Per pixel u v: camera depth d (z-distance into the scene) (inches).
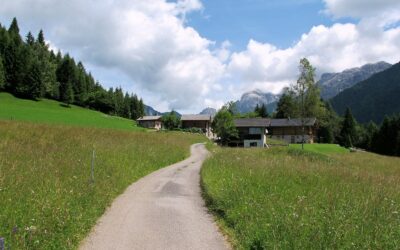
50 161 645.3
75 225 386.0
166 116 5423.2
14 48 4968.0
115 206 532.7
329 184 667.4
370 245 312.0
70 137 1160.2
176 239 384.5
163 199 597.0
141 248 354.6
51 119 3410.4
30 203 392.2
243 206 456.8
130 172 830.5
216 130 3769.7
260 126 3816.4
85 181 562.9
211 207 533.3
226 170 797.2
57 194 438.6
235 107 4559.5
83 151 880.3
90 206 471.2
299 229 343.6
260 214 410.6
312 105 2486.5
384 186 695.1
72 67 6181.1
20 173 506.6
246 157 1098.7
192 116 5634.8
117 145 1123.9
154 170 997.8
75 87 6151.6
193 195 640.4
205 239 386.0
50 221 361.4
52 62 6166.3
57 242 335.6
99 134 1427.2
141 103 7770.7
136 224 438.9
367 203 456.8
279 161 986.1
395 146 4311.0
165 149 1419.8
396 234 340.2
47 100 5408.5
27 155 690.2
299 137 4503.0
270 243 325.7
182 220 461.7
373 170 1283.2
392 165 1587.1
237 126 3863.2
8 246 284.7
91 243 365.4
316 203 463.5
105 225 431.2
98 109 6481.3
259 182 615.5
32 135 1093.8
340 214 400.2
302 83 2458.2
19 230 323.9
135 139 1507.1
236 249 354.6
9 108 3718.0
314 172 796.0
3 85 4763.8
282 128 4579.2
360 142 5305.1
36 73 5036.9
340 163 1413.6
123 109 7234.3
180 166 1133.7
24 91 4950.8
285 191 554.9
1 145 766.5
